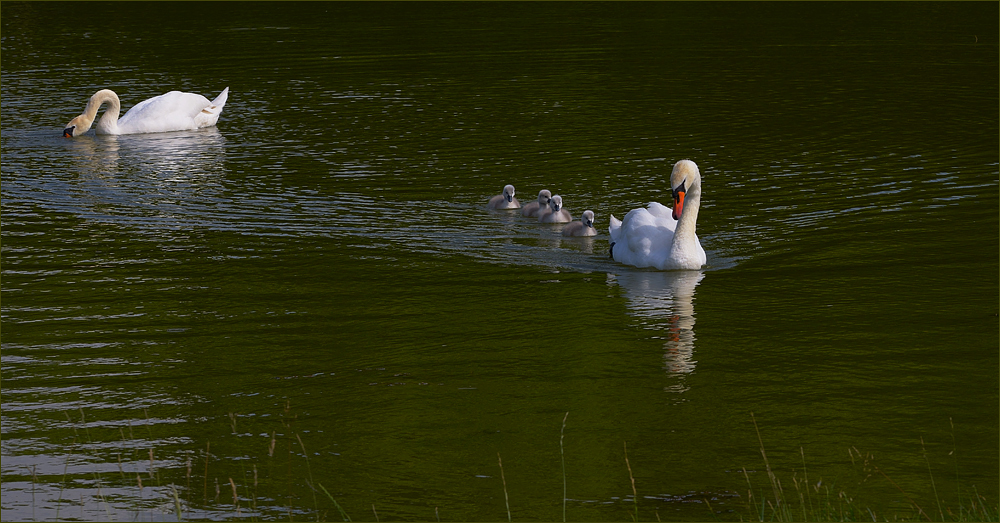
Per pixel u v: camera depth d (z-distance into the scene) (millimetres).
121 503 11344
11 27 52062
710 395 13898
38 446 12648
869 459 12117
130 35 49500
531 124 31219
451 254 20031
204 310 17125
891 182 24469
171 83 38375
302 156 27953
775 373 14539
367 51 44281
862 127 30391
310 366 14914
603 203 23531
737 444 12547
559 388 14148
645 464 12094
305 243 20703
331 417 13359
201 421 13273
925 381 14203
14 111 34438
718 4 57719
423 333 16078
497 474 11891
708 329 16141
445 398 13875
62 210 23188
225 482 11758
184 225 21922
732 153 27562
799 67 40156
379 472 11961
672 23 51375
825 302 17141
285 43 46656
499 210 23125
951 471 11828
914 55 42500
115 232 21500
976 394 13781
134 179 25938
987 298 17188
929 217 21719
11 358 15250
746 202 23062
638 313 16828
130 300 17625
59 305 17406
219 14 55625
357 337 15938
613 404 13656
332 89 36781
